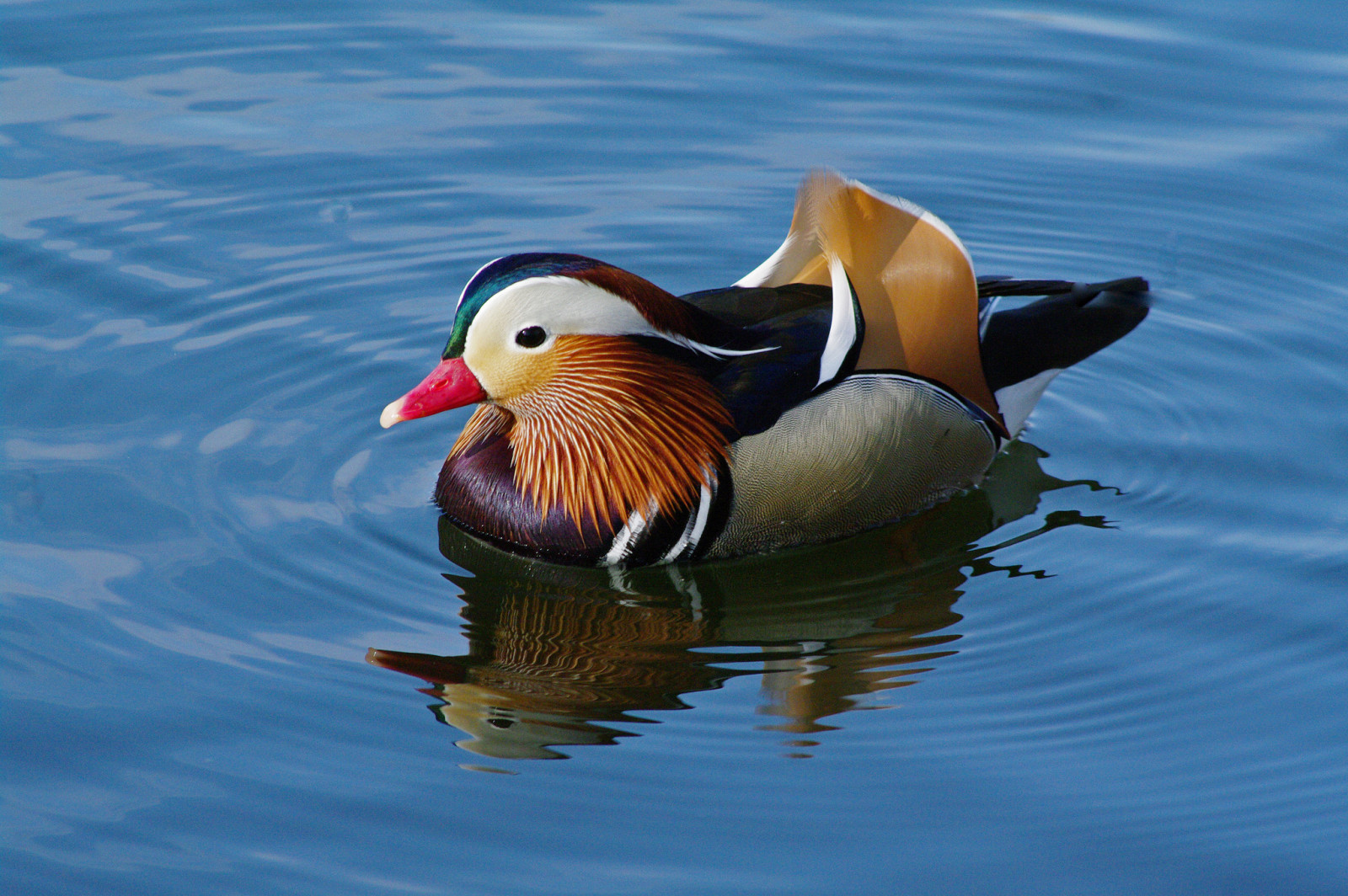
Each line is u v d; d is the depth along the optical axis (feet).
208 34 61.16
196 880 26.30
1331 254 49.98
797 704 31.22
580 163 54.65
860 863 26.99
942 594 35.45
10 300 45.93
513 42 61.16
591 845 27.30
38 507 36.99
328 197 52.39
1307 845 27.45
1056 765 29.37
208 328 45.37
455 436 41.65
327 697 30.91
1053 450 41.57
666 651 33.30
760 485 36.27
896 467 37.83
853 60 59.77
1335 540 36.63
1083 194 53.01
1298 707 30.94
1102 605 34.60
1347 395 43.24
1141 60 59.31
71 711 30.17
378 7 63.26
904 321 37.83
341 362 44.29
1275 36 60.44
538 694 31.45
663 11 63.16
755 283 40.06
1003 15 62.49
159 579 34.58
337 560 35.86
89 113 55.77
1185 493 39.11
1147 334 46.83
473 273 48.93
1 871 26.35
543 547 37.04
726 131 56.08
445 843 27.27
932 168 54.24
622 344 35.65
